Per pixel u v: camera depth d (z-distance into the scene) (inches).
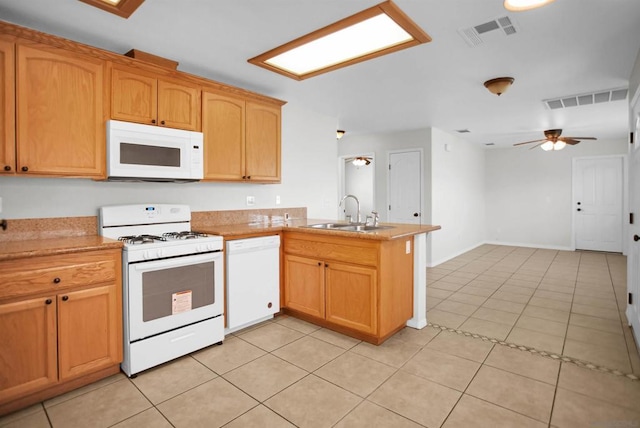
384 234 102.7
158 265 90.7
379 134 244.2
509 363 94.9
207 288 102.8
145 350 89.6
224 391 81.8
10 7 78.2
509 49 102.5
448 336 113.4
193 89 110.4
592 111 175.9
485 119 195.0
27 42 79.1
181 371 91.1
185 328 97.5
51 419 71.5
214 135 116.3
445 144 237.6
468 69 118.7
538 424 69.4
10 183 88.3
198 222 127.0
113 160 91.1
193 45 99.9
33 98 80.1
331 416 72.5
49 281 75.7
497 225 316.2
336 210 187.9
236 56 107.7
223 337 107.6
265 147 133.6
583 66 115.5
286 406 76.0
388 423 70.2
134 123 96.0
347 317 111.7
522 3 75.3
